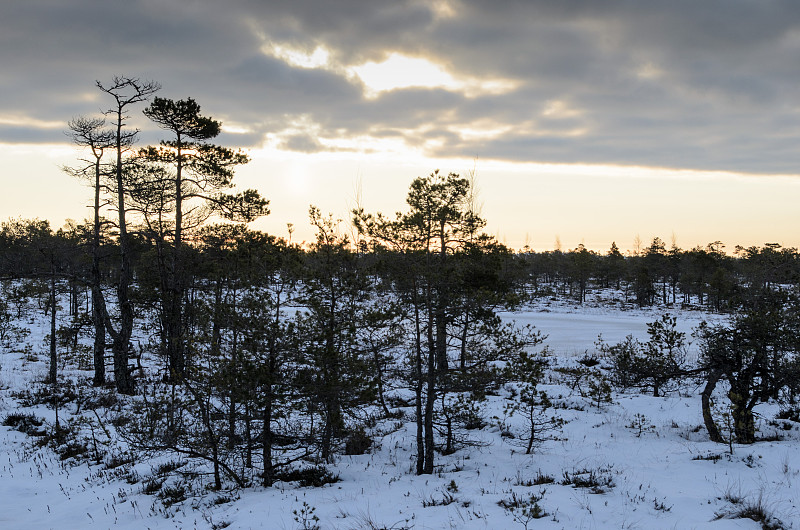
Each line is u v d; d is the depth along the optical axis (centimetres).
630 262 11219
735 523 789
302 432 1261
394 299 1209
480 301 1127
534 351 3634
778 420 1673
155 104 2148
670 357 1698
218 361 1084
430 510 884
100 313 2273
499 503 916
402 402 2067
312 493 1021
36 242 2505
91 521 1019
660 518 821
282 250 1200
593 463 1228
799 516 799
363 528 808
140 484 1223
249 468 1246
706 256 8119
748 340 1384
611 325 5603
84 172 2161
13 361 2892
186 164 2252
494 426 1684
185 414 1440
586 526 785
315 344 1111
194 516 960
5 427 1759
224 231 2200
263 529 841
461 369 1178
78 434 1666
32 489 1250
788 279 1530
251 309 1098
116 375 2150
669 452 1296
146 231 2167
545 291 9862
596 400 2042
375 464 1280
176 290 1881
